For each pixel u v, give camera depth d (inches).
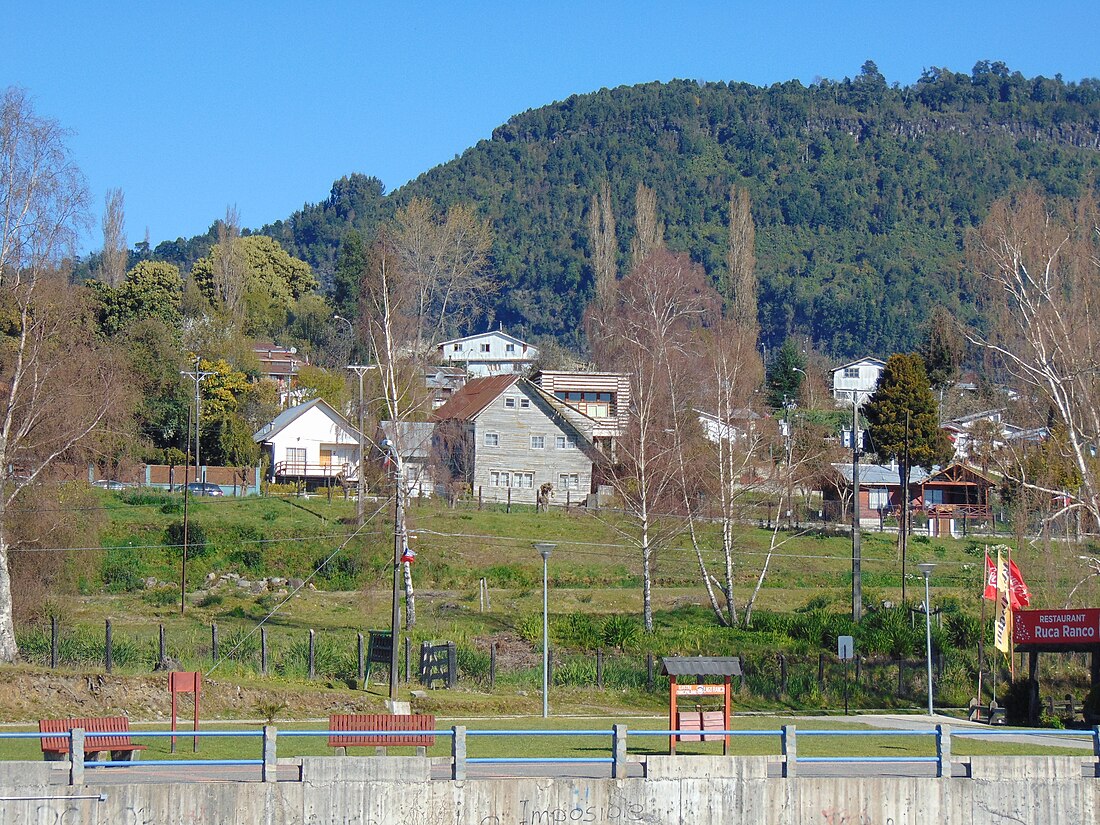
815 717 1507.1
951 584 2625.5
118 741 962.1
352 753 1118.4
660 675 1652.3
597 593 2454.5
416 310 3772.1
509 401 3474.4
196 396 3420.3
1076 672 1839.3
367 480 2886.3
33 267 1697.8
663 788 950.4
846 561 2810.0
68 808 866.8
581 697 1571.1
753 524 3154.5
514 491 3437.5
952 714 1595.7
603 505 3230.8
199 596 2311.8
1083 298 2038.6
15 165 1678.2
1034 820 1001.5
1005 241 2062.0
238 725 1274.6
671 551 2792.8
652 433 2351.1
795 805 969.5
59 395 1750.7
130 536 2559.1
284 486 3324.3
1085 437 1989.4
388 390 2491.4
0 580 1592.0
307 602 2283.5
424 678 1551.4
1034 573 2255.2
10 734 869.2
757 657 1825.8
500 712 1460.4
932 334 4788.4
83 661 1547.7
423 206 5093.5
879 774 1020.5
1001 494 3412.9
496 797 930.1
